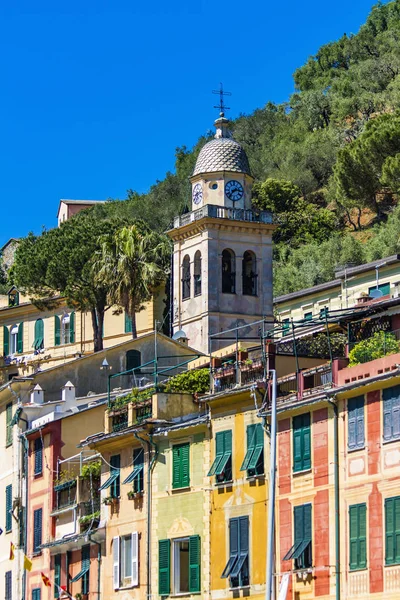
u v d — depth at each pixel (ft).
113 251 466.70
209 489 259.19
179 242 465.06
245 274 454.81
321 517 230.07
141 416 286.05
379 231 589.73
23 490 334.65
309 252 577.43
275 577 237.66
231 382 265.13
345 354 249.34
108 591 285.23
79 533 300.40
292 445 238.89
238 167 462.60
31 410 342.03
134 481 281.33
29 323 524.11
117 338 488.02
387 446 219.20
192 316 454.40
